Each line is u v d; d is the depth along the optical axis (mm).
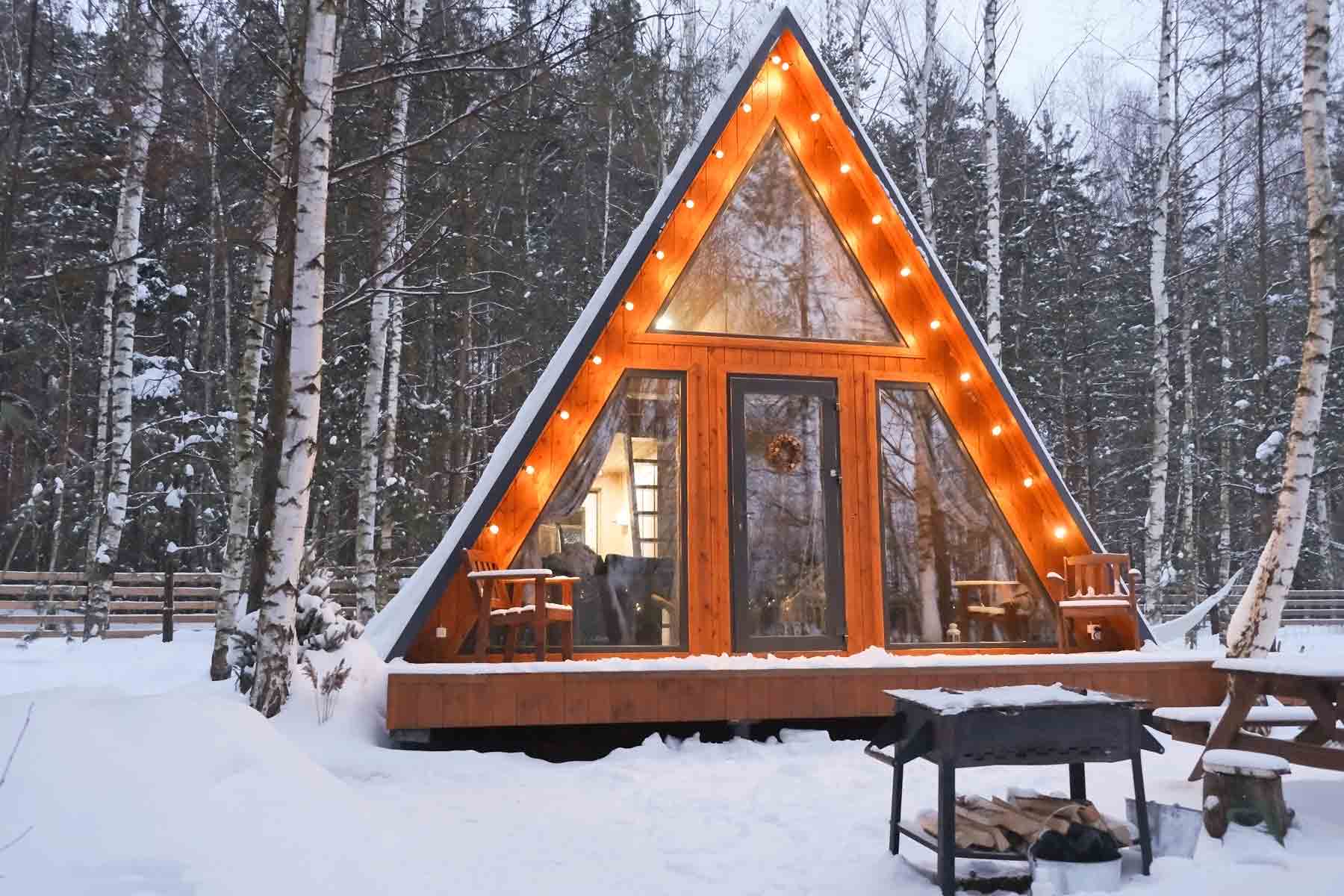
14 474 20047
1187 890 3734
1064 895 3727
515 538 8383
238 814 3336
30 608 15586
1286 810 4445
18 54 6812
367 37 10000
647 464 8711
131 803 3119
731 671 7238
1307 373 9078
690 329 9008
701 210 9164
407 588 8867
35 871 2643
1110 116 23172
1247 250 24422
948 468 9359
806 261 9375
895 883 3855
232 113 9672
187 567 22250
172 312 20312
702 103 15883
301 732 6762
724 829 4781
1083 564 8922
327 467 17188
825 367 9219
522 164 12234
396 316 14562
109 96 8664
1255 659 5363
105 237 16984
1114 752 3979
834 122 9352
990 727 3812
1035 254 25172
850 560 8945
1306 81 9656
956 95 22922
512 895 3729
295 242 7684
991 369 9227
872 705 7430
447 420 18375
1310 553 27562
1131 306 25609
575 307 20125
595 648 8336
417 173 13016
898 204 9359
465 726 6848
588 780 5984
